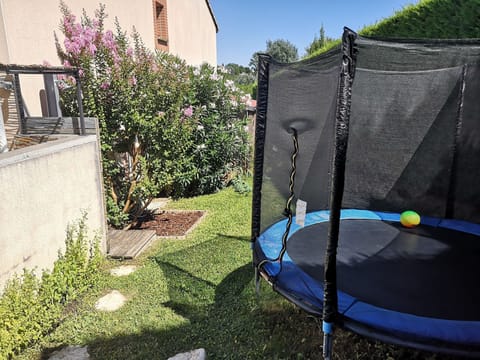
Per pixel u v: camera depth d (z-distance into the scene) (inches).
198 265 163.0
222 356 104.0
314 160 140.9
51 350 107.7
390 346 105.0
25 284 111.4
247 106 345.1
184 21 412.2
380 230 165.6
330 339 88.1
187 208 262.5
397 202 196.7
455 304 98.7
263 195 137.9
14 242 113.0
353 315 90.3
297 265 121.8
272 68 132.5
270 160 135.0
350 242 149.2
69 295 132.3
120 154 215.2
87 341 111.7
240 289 140.9
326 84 120.4
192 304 131.3
